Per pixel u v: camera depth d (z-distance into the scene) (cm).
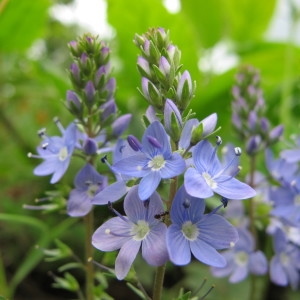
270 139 9
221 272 9
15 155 15
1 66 16
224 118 14
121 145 7
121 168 6
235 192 6
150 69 7
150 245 6
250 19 18
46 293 12
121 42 14
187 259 5
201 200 6
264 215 9
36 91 16
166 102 6
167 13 13
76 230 12
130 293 11
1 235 13
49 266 12
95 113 8
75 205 7
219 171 6
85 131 8
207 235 6
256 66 14
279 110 14
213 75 15
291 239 9
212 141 13
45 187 12
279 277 9
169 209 6
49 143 8
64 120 15
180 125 6
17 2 13
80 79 8
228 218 10
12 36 14
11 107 17
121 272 6
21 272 10
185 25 13
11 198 13
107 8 13
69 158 7
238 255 9
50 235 10
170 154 6
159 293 6
